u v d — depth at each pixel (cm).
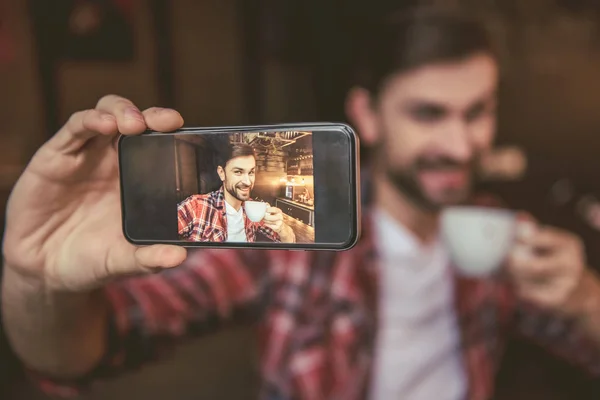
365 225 111
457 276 111
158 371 110
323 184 51
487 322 112
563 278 108
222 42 107
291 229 52
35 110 108
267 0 105
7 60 108
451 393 113
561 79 102
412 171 108
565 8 101
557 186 105
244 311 110
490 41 103
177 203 53
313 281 111
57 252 56
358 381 112
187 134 52
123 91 108
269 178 52
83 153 54
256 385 112
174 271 104
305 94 107
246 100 107
